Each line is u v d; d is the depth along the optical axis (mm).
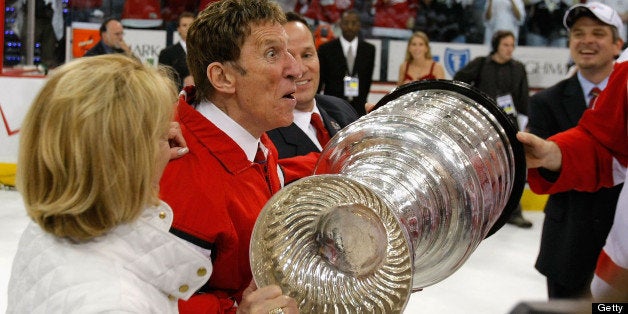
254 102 1724
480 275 5309
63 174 1169
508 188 1855
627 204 2061
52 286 1184
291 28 2492
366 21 8469
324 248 1568
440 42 8531
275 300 1409
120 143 1169
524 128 7285
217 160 1702
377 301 1464
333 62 7379
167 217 1295
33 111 1206
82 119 1154
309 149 2492
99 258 1211
